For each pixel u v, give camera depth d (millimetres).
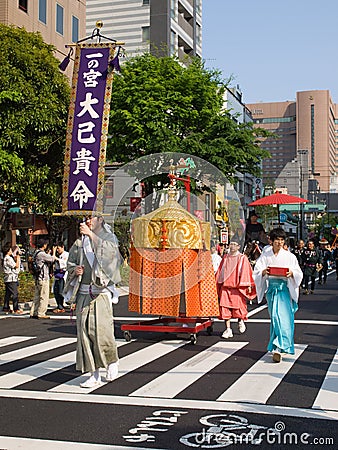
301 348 9242
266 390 6617
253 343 9766
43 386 6938
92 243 6711
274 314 8180
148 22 40500
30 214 22312
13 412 5855
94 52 13047
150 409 5906
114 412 5820
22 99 15359
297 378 7203
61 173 17578
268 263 8320
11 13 24781
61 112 16516
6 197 17578
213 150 22453
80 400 6273
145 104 22766
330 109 134000
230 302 10352
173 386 6844
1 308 15070
